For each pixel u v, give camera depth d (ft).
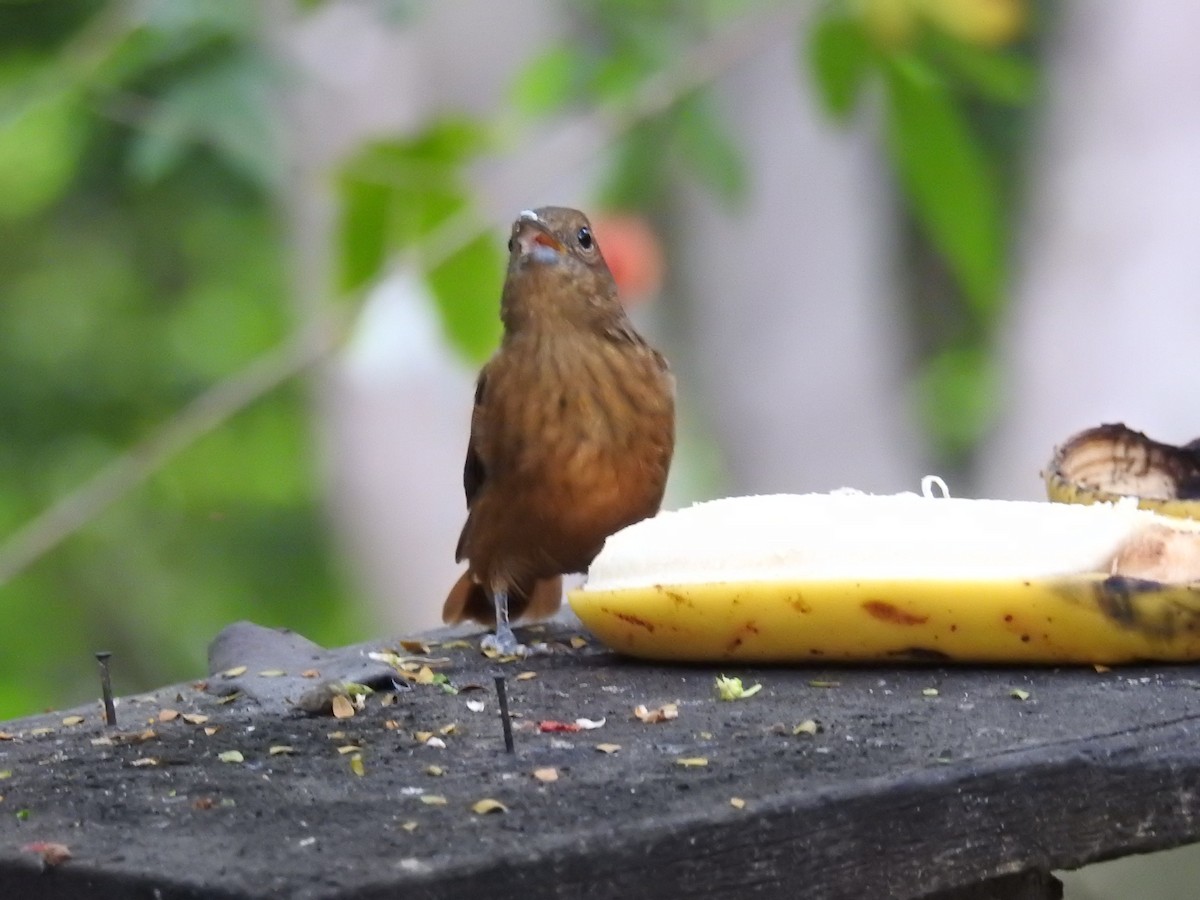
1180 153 50.72
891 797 17.13
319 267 51.26
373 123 46.52
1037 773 17.85
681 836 16.11
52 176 56.70
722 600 23.16
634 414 30.09
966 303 69.05
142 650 66.74
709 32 37.88
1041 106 56.75
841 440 53.72
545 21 47.93
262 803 17.43
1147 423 50.14
